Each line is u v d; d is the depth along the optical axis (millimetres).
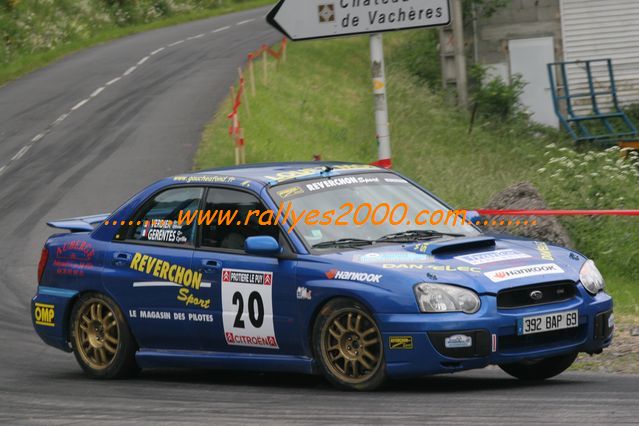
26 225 26266
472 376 12164
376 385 10672
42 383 12758
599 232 21547
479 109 48500
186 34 65562
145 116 39781
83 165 32875
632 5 50125
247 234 11828
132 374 12922
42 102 44750
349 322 10828
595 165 26547
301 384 11820
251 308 11578
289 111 42062
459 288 10414
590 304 10930
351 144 40406
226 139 34625
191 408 10477
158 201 12781
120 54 57875
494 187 30250
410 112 44844
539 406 9656
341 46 59625
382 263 10820
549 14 50781
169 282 12273
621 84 50594
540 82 51094
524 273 10734
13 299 19188
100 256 12969
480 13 51031
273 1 84938
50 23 67000
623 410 9312
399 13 14953
